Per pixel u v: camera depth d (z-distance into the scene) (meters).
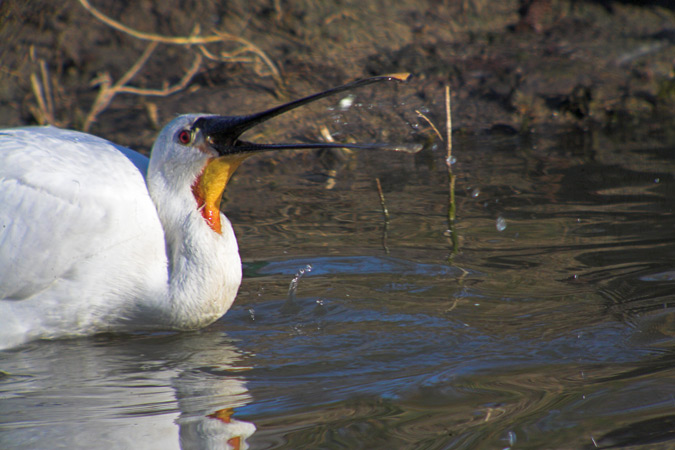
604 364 6.77
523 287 8.49
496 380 6.56
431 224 10.54
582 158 13.23
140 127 14.15
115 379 6.84
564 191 11.60
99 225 7.71
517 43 17.97
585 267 8.92
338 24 17.86
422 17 18.72
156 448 5.63
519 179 12.25
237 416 6.09
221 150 7.89
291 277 8.97
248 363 7.10
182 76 15.84
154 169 8.16
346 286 8.70
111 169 8.05
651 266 8.84
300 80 15.92
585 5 19.80
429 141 14.48
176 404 6.33
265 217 10.90
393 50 17.34
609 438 5.59
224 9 17.55
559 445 5.52
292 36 17.36
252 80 15.70
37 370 7.08
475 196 11.59
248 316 8.16
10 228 7.65
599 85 16.36
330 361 7.06
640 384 6.37
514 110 15.57
